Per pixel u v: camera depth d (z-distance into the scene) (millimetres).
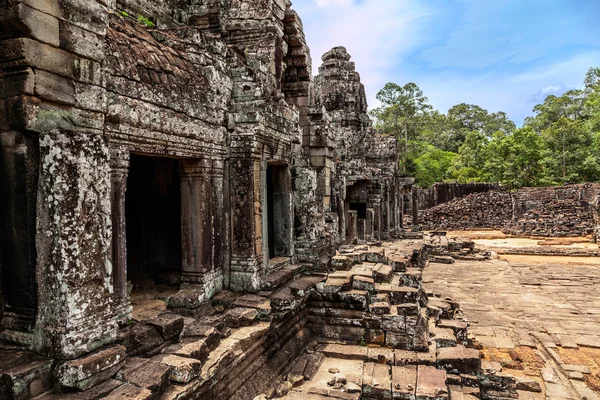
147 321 5020
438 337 7707
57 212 3631
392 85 55688
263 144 7648
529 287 15586
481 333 10180
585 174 45062
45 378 3621
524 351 9188
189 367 4316
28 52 3506
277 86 9750
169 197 9297
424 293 9867
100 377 3818
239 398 5465
